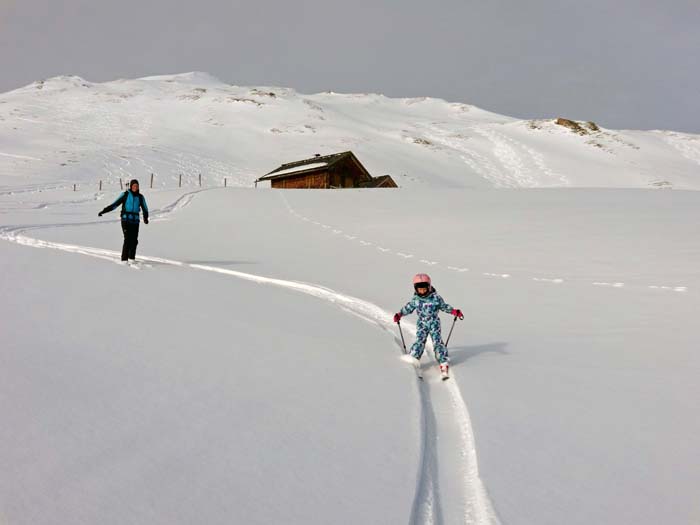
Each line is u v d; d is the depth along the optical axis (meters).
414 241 15.50
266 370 4.73
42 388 3.86
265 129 106.88
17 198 29.06
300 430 3.51
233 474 2.86
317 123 118.25
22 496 2.48
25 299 6.79
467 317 7.59
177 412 3.63
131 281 8.78
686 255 11.23
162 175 62.22
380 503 2.68
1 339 4.98
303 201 27.78
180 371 4.50
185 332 5.84
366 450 3.29
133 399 3.80
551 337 6.40
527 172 94.38
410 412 3.98
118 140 83.62
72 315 6.17
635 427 3.73
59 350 4.80
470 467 3.23
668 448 3.40
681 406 4.11
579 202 22.00
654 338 6.11
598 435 3.60
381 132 119.12
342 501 2.68
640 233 14.37
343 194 30.52
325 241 16.06
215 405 3.81
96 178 55.97
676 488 2.89
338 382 4.57
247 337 5.85
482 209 21.70
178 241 15.63
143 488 2.64
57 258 10.59
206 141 91.12
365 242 15.66
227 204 26.97
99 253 12.37
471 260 12.32
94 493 2.56
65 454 2.93
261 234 17.67
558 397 4.34
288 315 7.21
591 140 118.69
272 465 3.00
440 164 93.38
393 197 28.12
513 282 9.91
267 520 2.46
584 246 13.11
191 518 2.42
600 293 8.67
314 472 2.96
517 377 4.89
